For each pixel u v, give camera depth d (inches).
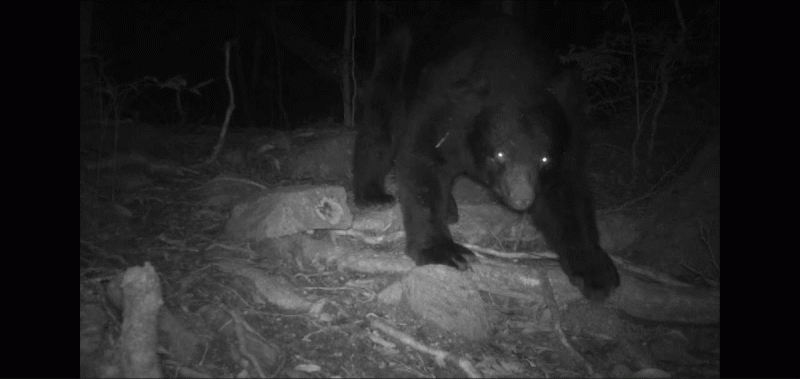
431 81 69.6
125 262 64.4
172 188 81.1
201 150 93.8
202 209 77.0
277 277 63.8
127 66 196.1
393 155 80.7
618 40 103.3
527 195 63.9
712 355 69.6
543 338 64.7
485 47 68.2
